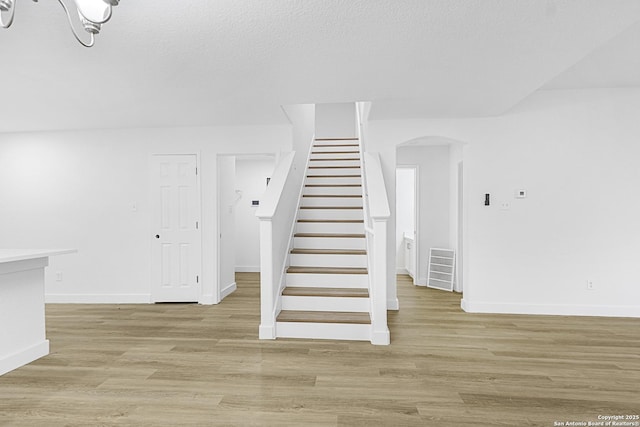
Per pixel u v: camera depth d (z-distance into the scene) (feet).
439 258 19.47
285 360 9.48
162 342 10.89
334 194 17.20
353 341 10.89
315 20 6.97
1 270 8.64
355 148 21.57
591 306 13.67
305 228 14.97
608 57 10.59
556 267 13.85
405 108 12.98
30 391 7.86
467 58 8.76
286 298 11.90
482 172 14.17
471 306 14.24
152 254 15.78
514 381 8.35
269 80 10.21
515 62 8.99
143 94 11.32
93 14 4.84
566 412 7.07
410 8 6.55
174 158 15.74
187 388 7.98
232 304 15.65
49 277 16.14
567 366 9.17
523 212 13.98
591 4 6.39
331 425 6.63
